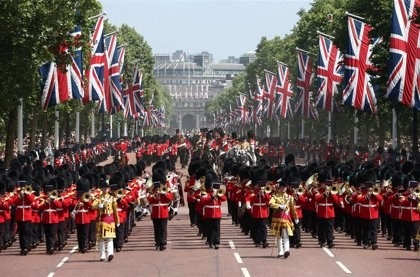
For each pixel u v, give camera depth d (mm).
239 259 68000
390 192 79125
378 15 138125
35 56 111688
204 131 192125
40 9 110500
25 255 73000
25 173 88625
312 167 93125
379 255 71188
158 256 70625
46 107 123250
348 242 80438
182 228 93812
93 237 76438
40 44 111812
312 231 83812
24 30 109812
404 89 107562
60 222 75188
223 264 65250
